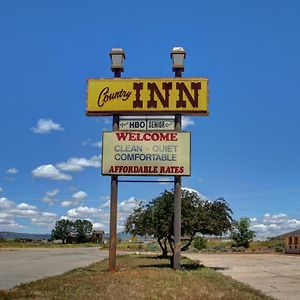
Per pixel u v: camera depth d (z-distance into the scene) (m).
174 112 23.59
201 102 23.59
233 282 20.36
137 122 23.72
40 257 48.81
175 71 23.94
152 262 33.88
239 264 38.31
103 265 30.78
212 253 67.19
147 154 23.33
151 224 28.41
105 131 23.55
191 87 23.70
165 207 28.17
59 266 33.28
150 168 23.25
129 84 23.91
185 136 23.34
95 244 121.19
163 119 23.66
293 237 66.38
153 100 23.69
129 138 23.44
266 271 30.28
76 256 51.72
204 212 27.94
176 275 21.33
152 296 14.82
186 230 27.75
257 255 59.12
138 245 89.50
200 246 77.69
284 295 17.55
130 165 23.33
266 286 20.92
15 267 32.22
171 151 23.28
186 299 14.49
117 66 23.98
